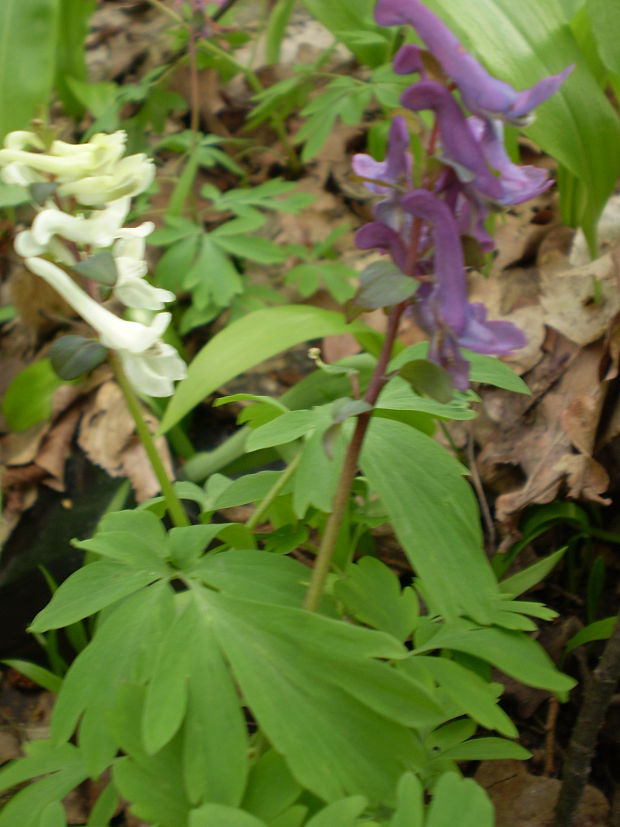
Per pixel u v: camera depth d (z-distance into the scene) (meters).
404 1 0.10
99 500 0.23
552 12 0.21
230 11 0.36
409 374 0.10
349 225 0.31
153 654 0.12
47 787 0.13
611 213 0.24
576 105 0.20
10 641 0.21
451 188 0.10
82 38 0.33
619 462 0.20
